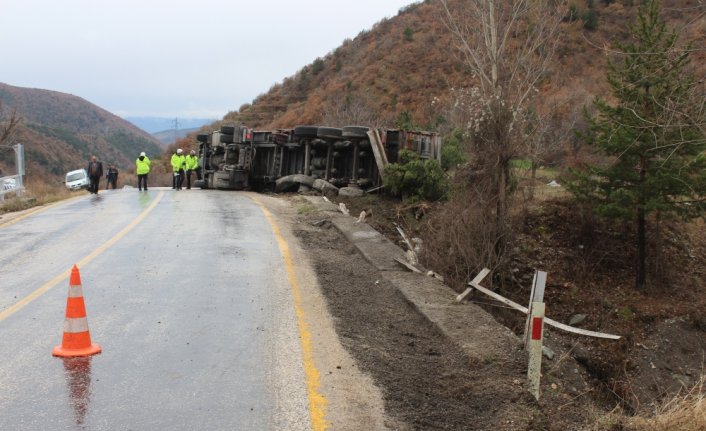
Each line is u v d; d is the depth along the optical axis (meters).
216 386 5.70
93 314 7.94
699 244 19.05
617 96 15.41
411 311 8.73
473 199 13.66
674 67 10.34
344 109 41.75
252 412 5.17
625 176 16.66
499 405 5.85
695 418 5.65
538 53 15.98
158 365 6.21
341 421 5.07
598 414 6.21
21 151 27.41
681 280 17.11
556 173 23.48
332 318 8.02
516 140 13.47
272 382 5.82
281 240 13.69
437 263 12.98
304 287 9.58
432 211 17.31
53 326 7.47
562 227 18.00
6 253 12.29
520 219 15.20
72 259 11.56
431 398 5.85
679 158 15.74
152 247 12.73
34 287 9.41
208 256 11.80
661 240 18.09
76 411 5.12
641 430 5.69
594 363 12.66
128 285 9.50
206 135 32.59
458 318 8.19
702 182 15.70
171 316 7.89
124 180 57.97
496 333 7.61
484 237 13.30
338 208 18.56
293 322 7.72
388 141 21.19
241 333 7.25
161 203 21.44
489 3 13.65
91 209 19.97
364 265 11.57
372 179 22.05
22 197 24.09
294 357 6.48
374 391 5.76
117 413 5.09
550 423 5.66
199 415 5.09
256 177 28.61
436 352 7.11
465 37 14.46
